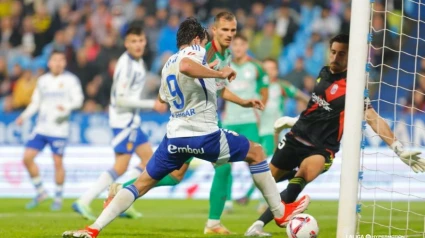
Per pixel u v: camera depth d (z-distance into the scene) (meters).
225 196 30.08
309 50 67.12
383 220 37.06
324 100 27.44
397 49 65.31
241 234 29.36
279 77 62.59
